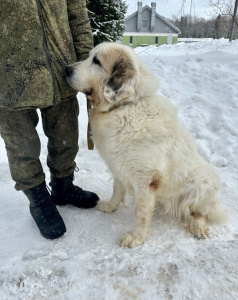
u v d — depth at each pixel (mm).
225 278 914
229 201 1423
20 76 907
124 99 1081
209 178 1202
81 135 2170
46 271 956
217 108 2387
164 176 1136
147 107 1089
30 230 1194
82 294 867
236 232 1204
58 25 975
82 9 1096
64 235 1166
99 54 1079
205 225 1219
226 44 5867
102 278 916
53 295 873
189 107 2510
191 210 1268
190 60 3400
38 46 908
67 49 1032
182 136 1211
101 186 1578
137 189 1123
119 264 973
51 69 965
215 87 2676
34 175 1115
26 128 1031
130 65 1073
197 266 959
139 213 1123
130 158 1076
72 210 1343
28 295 875
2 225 1221
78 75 1055
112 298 851
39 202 1147
